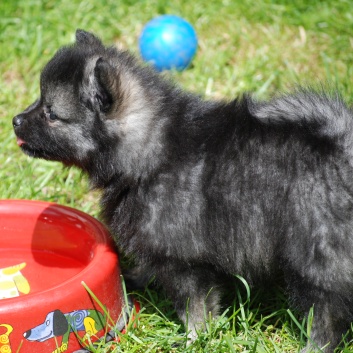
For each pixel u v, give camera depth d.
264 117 5.13
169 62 8.62
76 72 5.20
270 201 4.91
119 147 5.19
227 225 5.04
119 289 5.31
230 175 5.01
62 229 6.07
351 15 9.35
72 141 5.30
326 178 4.76
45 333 4.72
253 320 5.29
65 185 7.10
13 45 9.27
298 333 5.18
